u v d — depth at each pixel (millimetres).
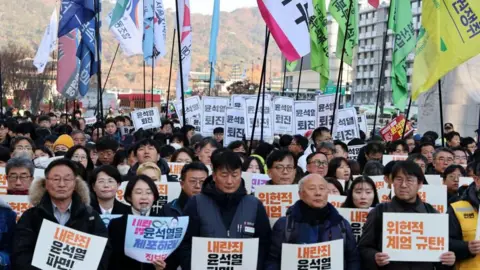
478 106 25234
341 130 15844
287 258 6234
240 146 12164
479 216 6523
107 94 70562
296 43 12711
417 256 6367
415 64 12328
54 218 6242
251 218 6539
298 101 15711
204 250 6293
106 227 6531
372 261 6426
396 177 6555
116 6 18859
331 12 16969
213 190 6594
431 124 26469
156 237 6426
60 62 17594
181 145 14406
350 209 7594
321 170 9227
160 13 20891
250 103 15008
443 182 9828
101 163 11258
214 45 20812
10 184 7992
